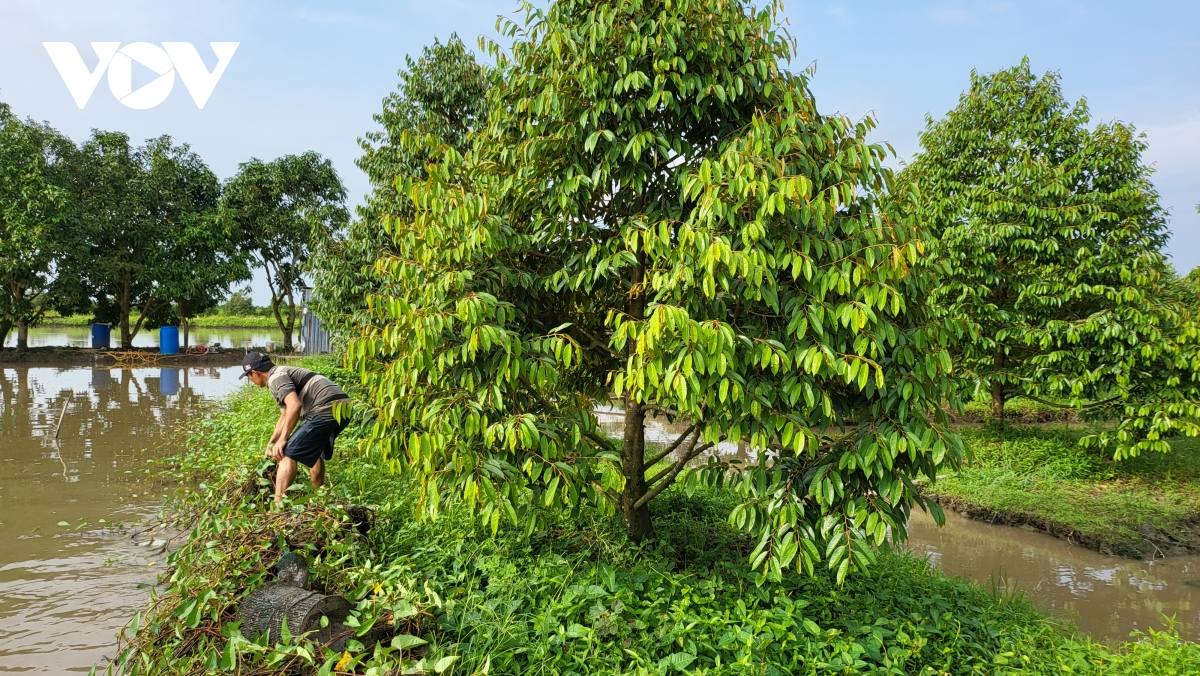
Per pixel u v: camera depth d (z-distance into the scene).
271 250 27.41
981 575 6.46
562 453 3.68
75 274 23.47
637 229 3.71
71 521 6.49
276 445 5.32
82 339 39.12
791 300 3.39
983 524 8.07
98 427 11.59
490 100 4.61
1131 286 9.07
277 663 2.93
